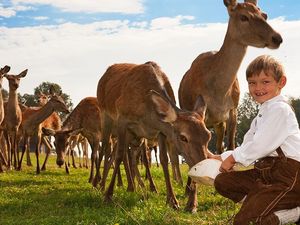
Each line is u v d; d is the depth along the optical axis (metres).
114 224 6.06
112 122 11.20
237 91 9.05
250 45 8.36
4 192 10.35
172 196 8.16
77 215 7.12
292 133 4.66
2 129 18.91
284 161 4.64
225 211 7.38
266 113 4.74
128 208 7.73
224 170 5.02
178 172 11.69
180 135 7.16
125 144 9.07
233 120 9.13
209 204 8.23
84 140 22.34
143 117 8.57
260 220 4.57
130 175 10.18
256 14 8.31
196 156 6.94
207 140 7.09
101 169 18.88
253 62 4.87
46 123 20.47
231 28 8.45
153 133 8.67
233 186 4.99
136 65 10.09
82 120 15.03
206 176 5.22
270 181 4.72
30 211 8.16
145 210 7.18
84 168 21.42
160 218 6.42
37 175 15.47
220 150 9.73
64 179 14.09
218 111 8.86
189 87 9.20
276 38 8.08
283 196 4.57
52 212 7.89
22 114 19.17
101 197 8.60
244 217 4.62
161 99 7.29
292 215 4.62
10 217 7.63
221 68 8.61
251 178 4.95
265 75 4.75
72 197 8.69
